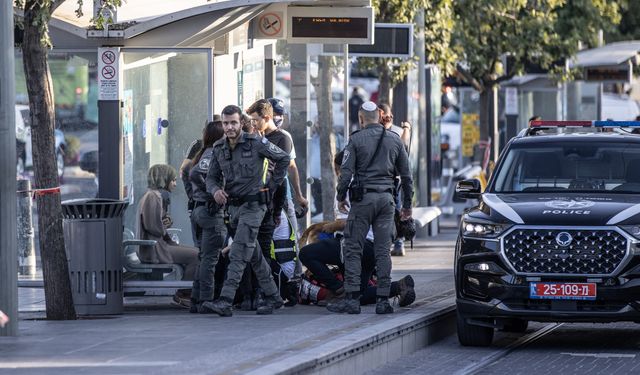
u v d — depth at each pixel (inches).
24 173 1873.8
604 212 1198.9
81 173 1777.8
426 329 1278.3
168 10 1574.8
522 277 1192.2
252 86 1647.4
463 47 2691.9
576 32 3262.8
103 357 1014.4
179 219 1475.1
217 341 1088.2
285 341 1079.0
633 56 3555.6
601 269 1181.1
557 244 1187.9
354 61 2309.3
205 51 1434.5
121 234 1359.5
